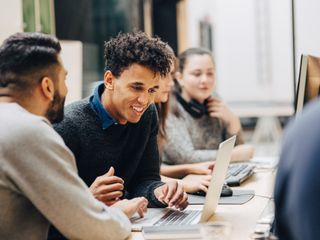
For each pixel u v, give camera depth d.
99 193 1.88
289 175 1.10
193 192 2.33
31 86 1.63
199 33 7.18
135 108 1.99
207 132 3.27
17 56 1.62
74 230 1.58
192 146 3.16
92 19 6.29
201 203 2.18
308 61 2.15
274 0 7.48
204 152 3.14
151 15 6.57
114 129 2.12
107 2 6.39
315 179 1.07
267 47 7.56
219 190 2.02
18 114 1.58
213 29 7.66
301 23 5.61
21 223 1.62
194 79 3.20
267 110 7.16
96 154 2.09
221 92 7.75
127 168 2.22
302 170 1.08
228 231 1.54
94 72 6.22
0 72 1.63
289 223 1.09
